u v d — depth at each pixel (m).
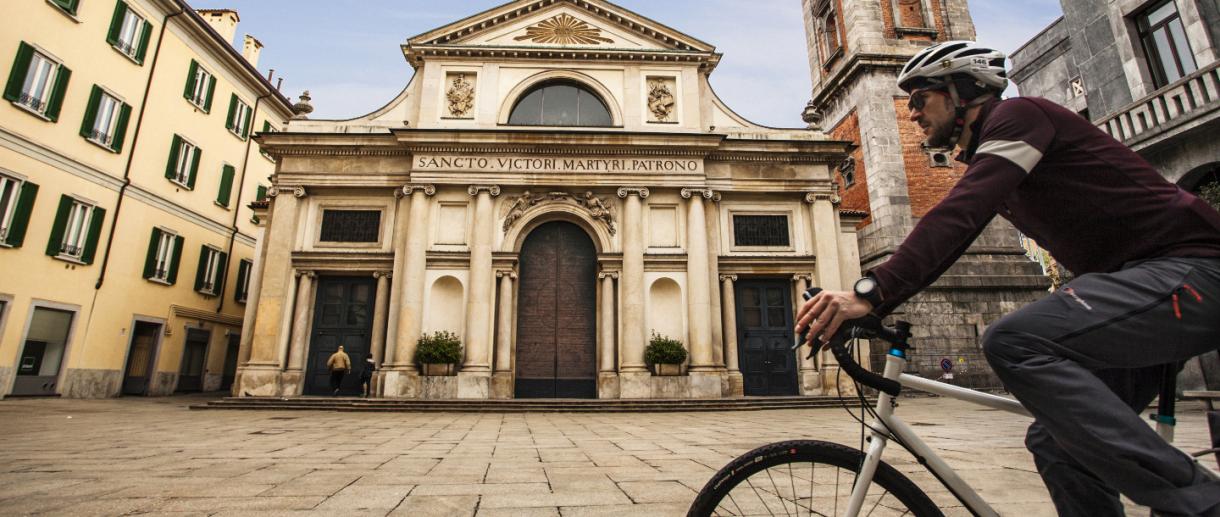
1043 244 1.70
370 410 14.53
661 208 18.70
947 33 23.38
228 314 23.97
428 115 19.05
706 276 17.69
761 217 19.23
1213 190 9.98
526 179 18.19
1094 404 1.21
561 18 20.52
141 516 3.32
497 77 19.72
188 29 21.31
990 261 20.14
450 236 17.94
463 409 14.56
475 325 16.86
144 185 19.69
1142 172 1.39
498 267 17.62
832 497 1.67
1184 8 11.46
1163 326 1.25
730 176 19.00
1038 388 1.29
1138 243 1.38
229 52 23.09
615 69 20.19
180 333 21.36
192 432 8.56
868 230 21.80
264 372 16.41
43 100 16.41
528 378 17.39
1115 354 1.29
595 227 18.20
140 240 19.56
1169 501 1.14
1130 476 1.19
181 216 21.44
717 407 15.20
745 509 1.72
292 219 17.89
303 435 8.36
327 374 17.30
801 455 1.69
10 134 15.47
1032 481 4.38
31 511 3.43
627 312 17.23
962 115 1.73
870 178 21.77
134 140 19.25
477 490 4.15
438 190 18.17
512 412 14.38
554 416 13.25
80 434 8.08
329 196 18.47
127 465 5.28
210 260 23.05
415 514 3.41
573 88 20.31
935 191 21.20
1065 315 1.31
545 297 18.11
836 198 19.11
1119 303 1.28
